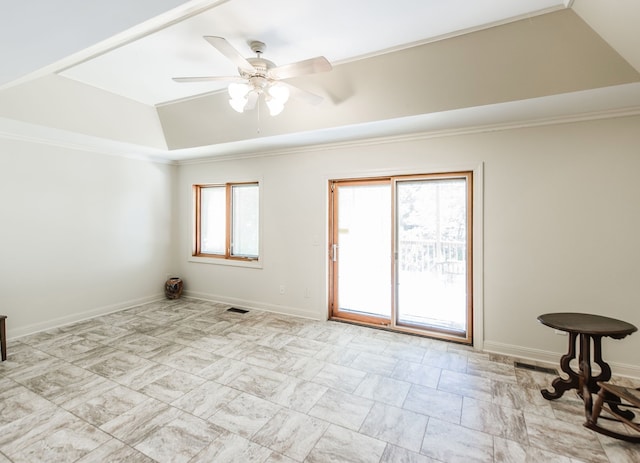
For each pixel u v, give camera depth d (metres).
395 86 2.70
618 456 1.81
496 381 2.63
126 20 1.59
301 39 2.37
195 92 3.39
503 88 2.43
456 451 1.86
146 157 4.83
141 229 4.81
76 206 4.04
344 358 3.05
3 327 2.95
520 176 3.02
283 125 3.42
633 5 1.64
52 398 2.36
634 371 2.69
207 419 2.13
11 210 3.48
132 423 2.08
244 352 3.17
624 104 2.56
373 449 1.88
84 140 3.76
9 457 1.78
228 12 2.06
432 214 3.56
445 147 3.32
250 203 4.78
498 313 3.15
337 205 4.11
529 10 2.01
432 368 2.86
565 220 2.88
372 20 2.14
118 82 3.13
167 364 2.91
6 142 3.44
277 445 1.90
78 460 1.77
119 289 4.54
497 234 3.12
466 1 1.94
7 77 2.23
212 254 5.15
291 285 4.32
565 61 2.18
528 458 1.80
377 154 3.67
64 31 1.67
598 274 2.79
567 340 2.90
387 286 3.87
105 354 3.11
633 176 2.66
